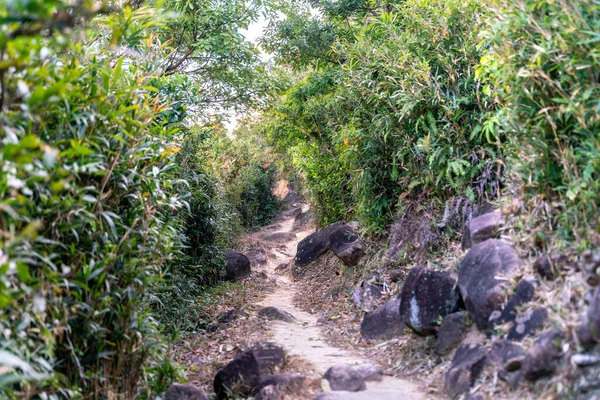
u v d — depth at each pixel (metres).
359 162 7.30
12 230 2.46
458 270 4.37
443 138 5.75
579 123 3.56
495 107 5.43
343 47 7.91
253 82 11.04
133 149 3.62
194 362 5.18
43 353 3.04
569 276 3.29
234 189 15.62
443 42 5.98
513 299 3.53
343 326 5.98
